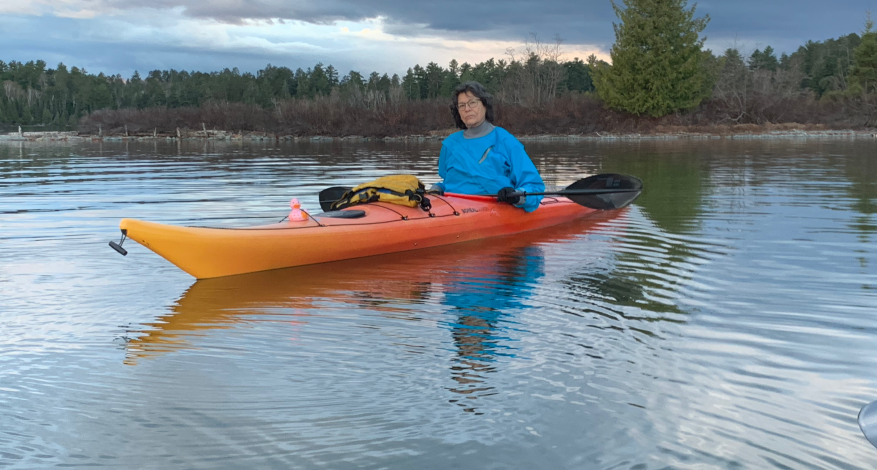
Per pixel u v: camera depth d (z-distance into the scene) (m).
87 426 2.59
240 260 5.05
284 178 12.69
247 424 2.61
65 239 6.32
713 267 5.20
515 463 2.32
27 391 2.92
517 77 52.25
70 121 70.81
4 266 5.25
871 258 5.37
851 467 2.29
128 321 3.95
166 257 4.71
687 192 9.97
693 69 41.16
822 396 2.83
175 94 79.44
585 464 2.31
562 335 3.65
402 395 2.87
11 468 2.29
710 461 2.33
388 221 5.92
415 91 88.56
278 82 98.44
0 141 35.50
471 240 6.54
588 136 39.09
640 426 2.58
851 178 11.81
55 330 3.77
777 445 2.44
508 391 2.91
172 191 10.29
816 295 4.36
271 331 3.77
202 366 3.22
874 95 41.44
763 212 7.86
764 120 41.97
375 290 4.69
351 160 18.66
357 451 2.40
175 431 2.55
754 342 3.49
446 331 3.75
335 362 3.27
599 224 7.38
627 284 4.76
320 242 5.44
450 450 2.41
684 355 3.32
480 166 6.70
